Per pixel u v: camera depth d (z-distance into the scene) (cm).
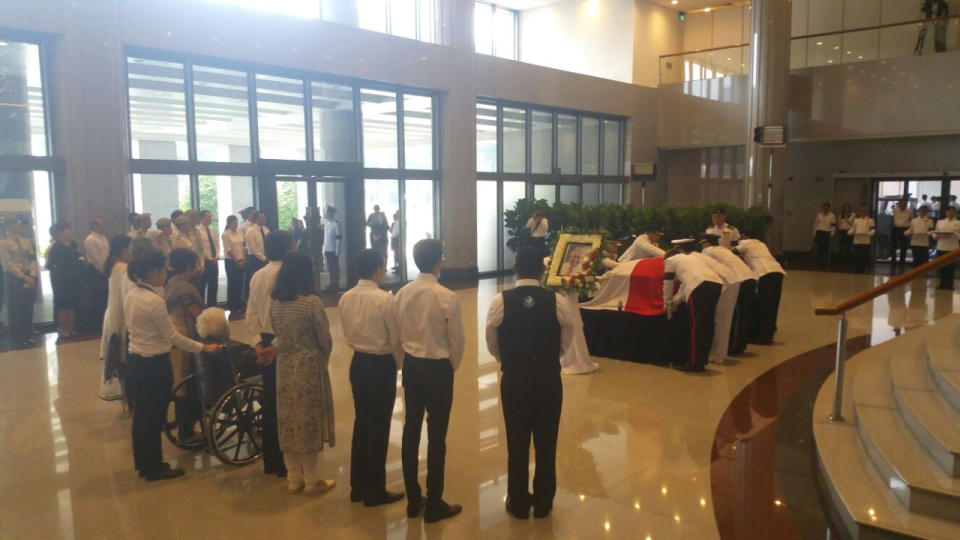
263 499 416
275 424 448
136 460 445
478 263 1620
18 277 860
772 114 1695
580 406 596
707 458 474
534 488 385
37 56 943
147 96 1048
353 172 1303
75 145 952
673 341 732
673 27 2138
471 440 513
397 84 1366
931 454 391
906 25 1614
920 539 330
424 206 1462
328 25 1230
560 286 697
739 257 866
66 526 382
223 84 1134
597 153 1906
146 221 907
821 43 1733
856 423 492
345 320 396
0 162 900
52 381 687
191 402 491
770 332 847
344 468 465
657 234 823
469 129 1478
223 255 1123
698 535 363
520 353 372
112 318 534
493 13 2139
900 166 1781
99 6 959
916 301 1149
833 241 1889
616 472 450
